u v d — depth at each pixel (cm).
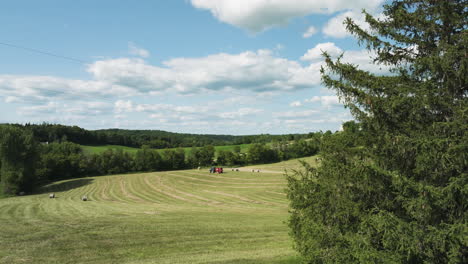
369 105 846
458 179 684
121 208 3300
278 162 11244
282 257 1429
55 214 2644
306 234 960
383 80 873
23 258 1336
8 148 6194
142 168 10662
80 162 9438
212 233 2016
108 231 1912
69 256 1418
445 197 697
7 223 2067
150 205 3831
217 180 7206
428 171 768
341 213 877
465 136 697
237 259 1411
